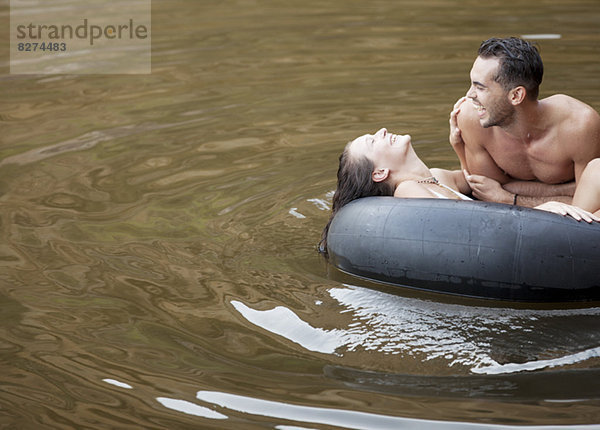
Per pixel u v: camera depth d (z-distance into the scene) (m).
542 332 4.42
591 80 8.71
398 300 4.82
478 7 12.66
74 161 7.33
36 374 4.22
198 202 6.40
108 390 4.05
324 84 9.31
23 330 4.65
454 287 4.79
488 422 3.65
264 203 6.32
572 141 5.33
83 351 4.42
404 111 8.27
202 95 9.16
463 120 5.80
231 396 3.96
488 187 5.89
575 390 3.89
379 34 11.39
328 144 7.51
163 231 5.91
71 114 8.69
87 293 5.06
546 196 5.74
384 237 4.96
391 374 4.11
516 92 5.20
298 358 4.30
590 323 4.49
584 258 4.57
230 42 11.38
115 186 6.75
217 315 4.76
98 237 5.84
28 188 6.75
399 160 5.55
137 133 8.02
